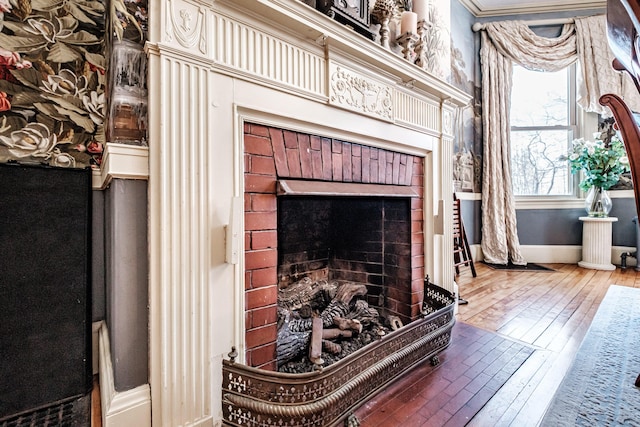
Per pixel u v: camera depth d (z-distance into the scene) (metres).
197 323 0.98
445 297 1.67
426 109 1.85
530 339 1.79
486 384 1.34
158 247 0.93
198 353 0.98
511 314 2.19
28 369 1.07
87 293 1.20
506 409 1.18
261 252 1.14
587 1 3.83
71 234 1.18
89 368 1.19
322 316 1.64
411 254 1.77
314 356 1.34
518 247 3.92
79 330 1.17
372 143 1.55
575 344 1.72
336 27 1.24
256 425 0.94
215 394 1.02
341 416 1.03
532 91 4.21
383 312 1.88
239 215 1.02
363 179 1.52
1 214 1.05
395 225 1.83
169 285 0.94
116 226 0.92
